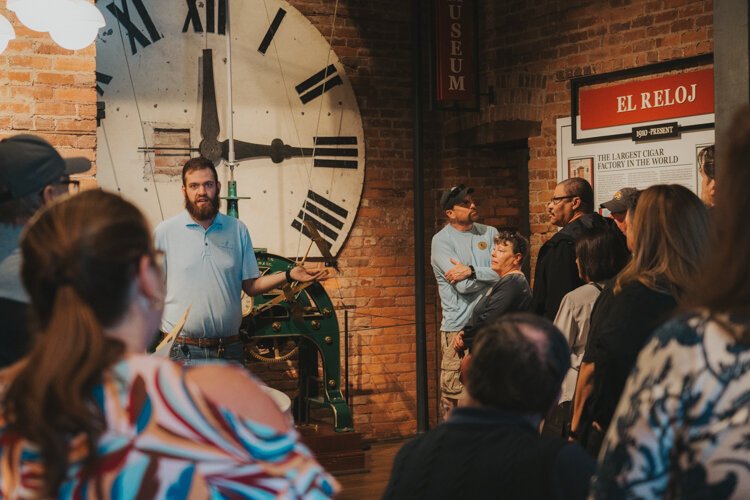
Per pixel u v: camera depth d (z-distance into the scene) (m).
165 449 1.13
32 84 4.99
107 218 1.17
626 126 5.86
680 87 5.54
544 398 1.88
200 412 1.14
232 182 6.06
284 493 1.16
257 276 4.76
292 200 6.64
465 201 6.11
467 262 6.07
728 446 1.11
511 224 7.14
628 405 1.20
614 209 4.72
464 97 6.55
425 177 7.12
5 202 2.00
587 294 3.68
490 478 1.79
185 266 4.55
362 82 6.86
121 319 1.18
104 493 1.11
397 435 7.00
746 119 1.19
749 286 1.15
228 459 1.14
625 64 5.86
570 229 4.63
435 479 1.84
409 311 7.04
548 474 1.76
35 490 1.11
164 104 6.30
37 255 1.15
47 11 4.40
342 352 6.83
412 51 6.84
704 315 1.16
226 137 6.44
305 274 4.73
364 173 6.87
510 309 4.78
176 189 6.34
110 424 1.12
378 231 6.93
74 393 1.09
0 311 1.93
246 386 1.19
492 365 1.88
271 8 6.57
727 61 3.77
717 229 1.20
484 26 6.84
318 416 6.70
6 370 1.19
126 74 6.20
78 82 5.07
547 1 6.36
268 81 6.58
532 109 6.50
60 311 1.13
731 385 1.12
